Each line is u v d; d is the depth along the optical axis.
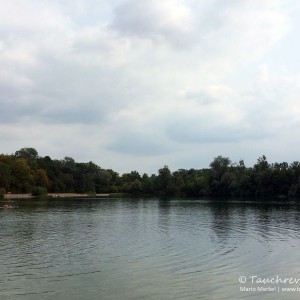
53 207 110.62
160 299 22.89
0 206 112.00
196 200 168.38
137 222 67.38
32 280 26.75
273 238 46.53
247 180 197.00
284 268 30.36
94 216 80.56
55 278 27.25
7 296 23.27
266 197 188.75
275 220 69.75
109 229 56.56
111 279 26.95
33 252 37.12
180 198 197.25
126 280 26.72
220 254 36.00
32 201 147.50
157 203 141.38
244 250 38.12
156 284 25.81
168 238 46.69
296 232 52.28
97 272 28.92
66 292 24.06
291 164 195.88
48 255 35.59
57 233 51.62
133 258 34.09
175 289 24.75
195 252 37.00
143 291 24.31
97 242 43.47
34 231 53.84
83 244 42.03
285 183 185.38
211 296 23.55
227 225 61.66
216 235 49.44
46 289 24.67
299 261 32.94
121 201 159.38
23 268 30.33
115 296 23.34
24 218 74.31
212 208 107.94
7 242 43.56
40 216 79.25
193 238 46.62
